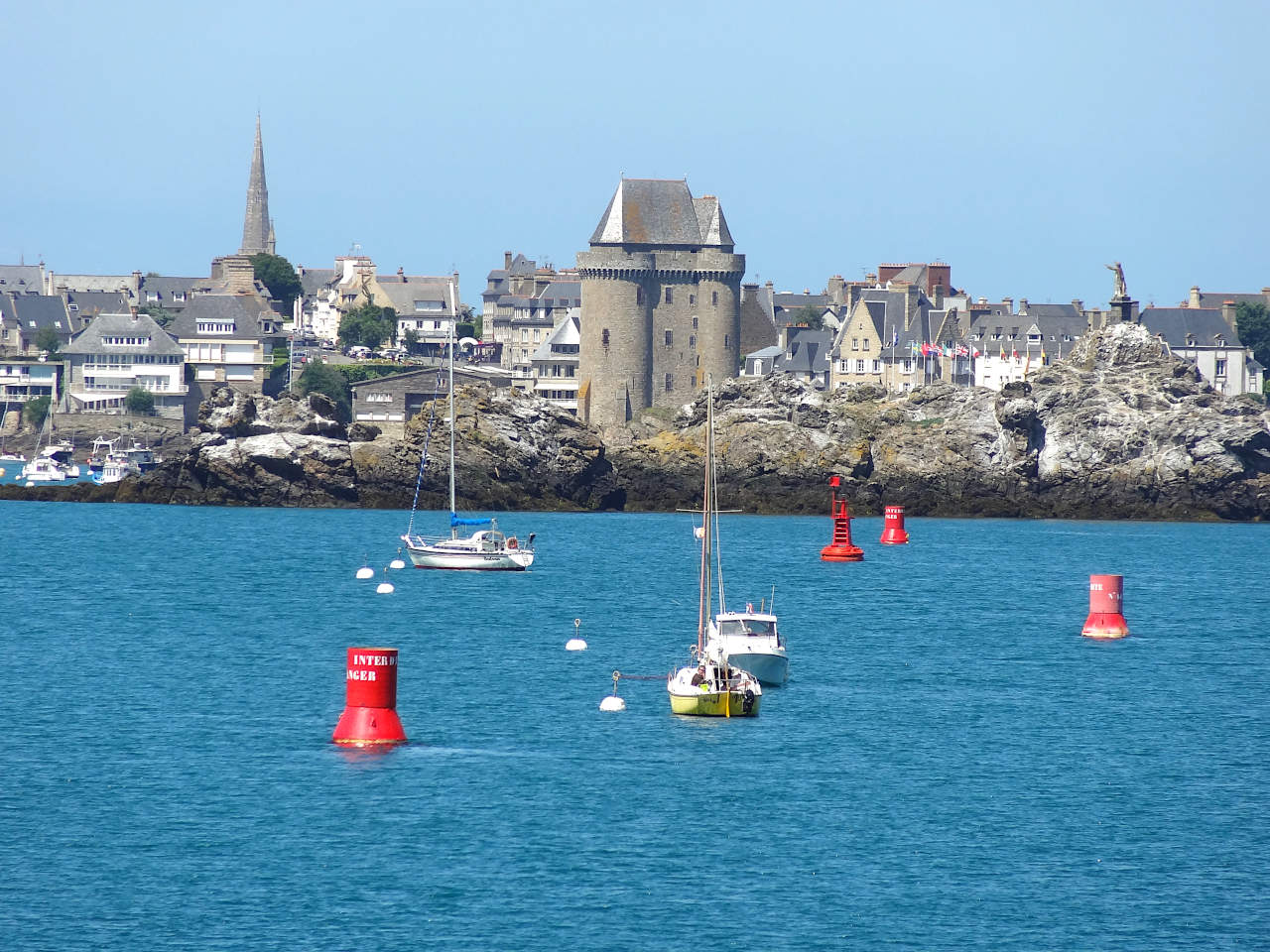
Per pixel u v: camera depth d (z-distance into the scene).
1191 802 152.50
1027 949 115.94
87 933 115.75
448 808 145.75
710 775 159.00
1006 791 155.62
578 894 124.69
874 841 139.00
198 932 116.25
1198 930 119.69
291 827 139.62
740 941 116.44
